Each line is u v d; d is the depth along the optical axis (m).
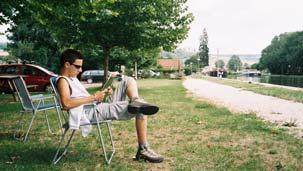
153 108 5.04
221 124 9.02
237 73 153.00
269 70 162.12
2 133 7.88
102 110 5.39
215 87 30.72
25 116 10.64
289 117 10.74
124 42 23.20
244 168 5.15
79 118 5.14
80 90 5.43
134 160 5.59
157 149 6.31
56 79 5.38
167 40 23.00
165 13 23.02
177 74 67.81
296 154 5.96
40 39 50.09
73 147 6.43
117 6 21.64
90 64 51.56
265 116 10.93
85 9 14.73
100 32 22.64
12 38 51.94
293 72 143.00
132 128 8.39
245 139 7.18
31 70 23.55
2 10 15.40
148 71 72.50
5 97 19.16
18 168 5.01
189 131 8.07
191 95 20.03
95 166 5.21
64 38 23.64
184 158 5.67
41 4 14.38
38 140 7.09
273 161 5.57
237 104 14.84
